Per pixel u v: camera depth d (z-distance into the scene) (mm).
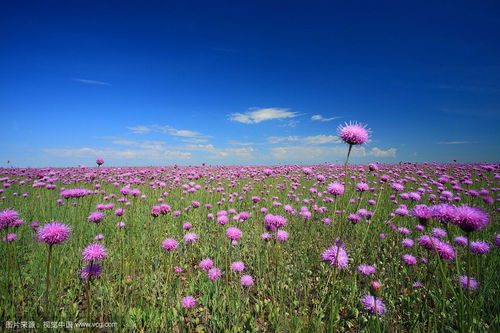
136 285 4094
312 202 8625
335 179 13539
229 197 9711
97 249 3217
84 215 6984
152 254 5090
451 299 3623
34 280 3971
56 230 2768
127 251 5023
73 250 4898
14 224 3336
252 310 3805
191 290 4070
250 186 11875
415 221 6715
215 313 3512
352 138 3002
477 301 3359
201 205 9109
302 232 6023
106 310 3574
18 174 16734
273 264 4355
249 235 6418
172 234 6426
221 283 4277
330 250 3221
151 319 3316
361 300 3373
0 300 3510
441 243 3129
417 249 5355
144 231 6301
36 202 8523
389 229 6406
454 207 2432
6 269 4266
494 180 12375
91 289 3949
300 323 3115
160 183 10406
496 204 7930
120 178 14008
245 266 4984
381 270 4844
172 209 8523
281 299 3324
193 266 5117
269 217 4168
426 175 14688
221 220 5230
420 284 3814
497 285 3752
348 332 3375
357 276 4555
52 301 3547
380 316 3322
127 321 3213
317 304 3748
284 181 14094
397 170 17422
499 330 2996
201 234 6473
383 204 8664
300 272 4570
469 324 2207
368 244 5930
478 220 2184
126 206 8453
